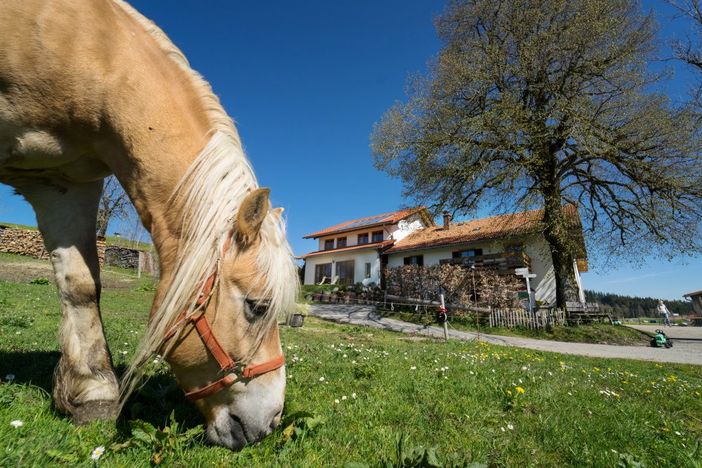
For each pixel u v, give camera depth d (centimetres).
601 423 349
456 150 1944
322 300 2552
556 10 1788
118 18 260
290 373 425
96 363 263
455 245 2602
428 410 339
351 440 255
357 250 3228
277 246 223
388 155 2138
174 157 228
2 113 225
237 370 208
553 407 386
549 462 260
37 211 269
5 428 214
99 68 232
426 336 1393
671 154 1725
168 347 203
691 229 1736
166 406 280
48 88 226
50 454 193
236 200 221
